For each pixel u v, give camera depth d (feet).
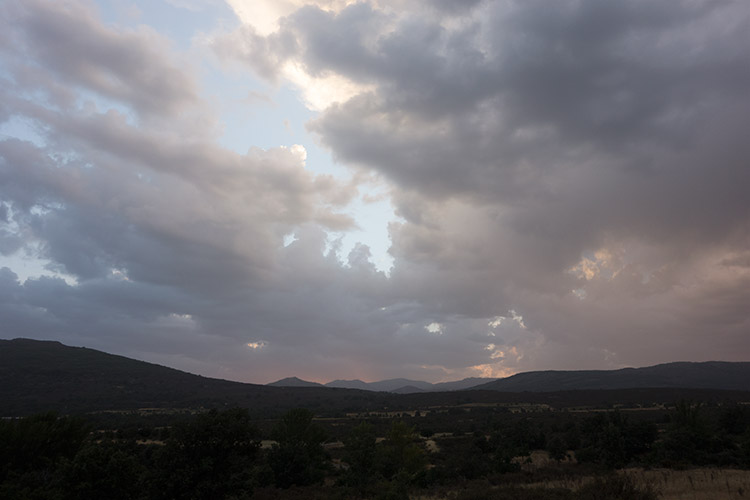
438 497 88.07
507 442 217.15
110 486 69.41
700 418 163.73
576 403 549.54
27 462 95.66
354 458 119.14
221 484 72.28
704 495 72.28
